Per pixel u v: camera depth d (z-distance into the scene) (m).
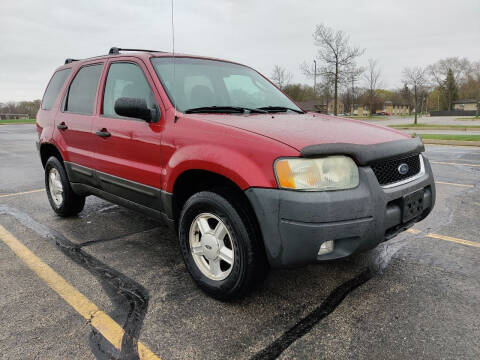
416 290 2.73
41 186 6.64
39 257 3.38
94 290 2.78
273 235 2.21
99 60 3.86
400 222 2.49
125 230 4.12
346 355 2.06
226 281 2.51
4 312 2.48
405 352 2.07
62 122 4.10
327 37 24.67
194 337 2.22
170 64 3.32
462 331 2.25
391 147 2.50
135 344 2.16
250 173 2.26
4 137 19.89
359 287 2.79
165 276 3.01
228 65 3.86
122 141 3.21
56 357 2.05
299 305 2.55
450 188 5.94
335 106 25.33
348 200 2.17
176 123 2.78
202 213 2.65
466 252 3.40
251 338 2.21
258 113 3.17
